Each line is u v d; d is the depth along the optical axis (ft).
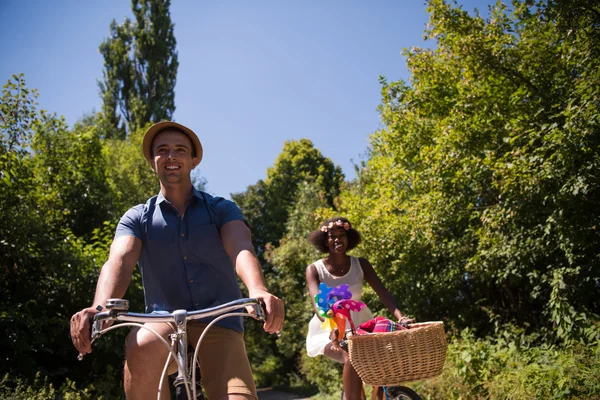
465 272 29.17
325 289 13.75
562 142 19.60
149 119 91.50
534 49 24.34
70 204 40.16
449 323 29.55
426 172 27.96
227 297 8.78
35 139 37.88
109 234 40.63
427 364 11.31
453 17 25.08
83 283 32.83
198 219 8.87
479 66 24.41
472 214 25.94
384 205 31.76
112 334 32.35
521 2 24.70
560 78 23.36
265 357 74.18
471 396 20.75
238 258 8.23
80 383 31.76
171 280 8.68
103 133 69.05
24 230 29.55
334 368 42.22
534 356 20.72
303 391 55.67
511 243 23.04
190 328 7.93
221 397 7.22
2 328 28.14
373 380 11.35
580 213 20.80
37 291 31.12
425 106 29.35
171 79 95.76
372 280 16.34
